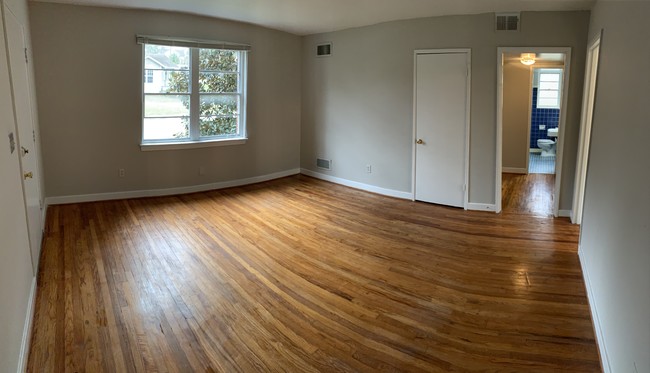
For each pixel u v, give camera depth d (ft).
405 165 20.33
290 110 25.03
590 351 8.41
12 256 7.47
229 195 20.81
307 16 19.06
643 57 7.02
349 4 16.42
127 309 9.77
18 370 7.01
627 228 7.11
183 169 20.80
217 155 21.85
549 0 14.76
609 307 7.96
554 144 35.19
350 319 9.55
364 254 13.43
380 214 17.90
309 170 25.58
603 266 8.93
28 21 15.52
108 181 19.01
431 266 12.55
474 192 18.57
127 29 18.30
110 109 18.54
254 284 11.21
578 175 16.30
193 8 17.95
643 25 7.15
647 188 6.10
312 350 8.38
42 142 17.39
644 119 6.63
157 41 18.81
